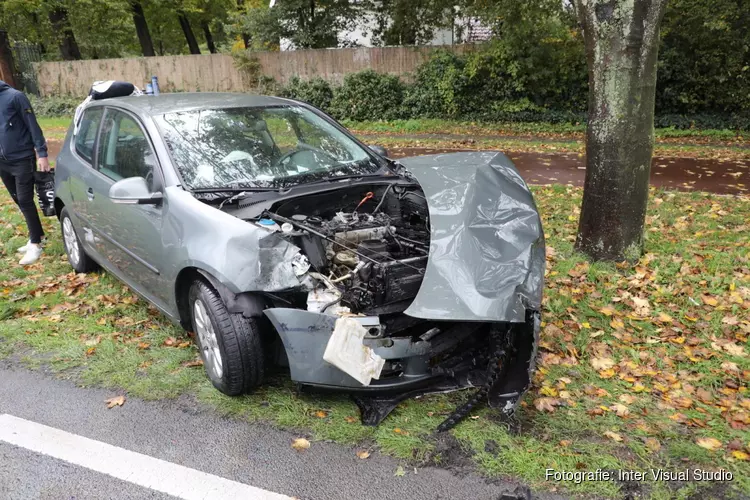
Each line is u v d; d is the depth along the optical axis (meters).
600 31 4.82
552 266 5.24
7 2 21.95
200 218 3.30
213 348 3.39
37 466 2.91
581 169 10.12
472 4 16.64
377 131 16.97
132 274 4.25
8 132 5.49
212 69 21.69
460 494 2.63
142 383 3.62
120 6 23.59
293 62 20.28
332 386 3.03
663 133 14.80
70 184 5.01
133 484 2.76
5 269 5.73
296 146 4.34
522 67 16.33
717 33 14.25
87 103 5.17
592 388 3.49
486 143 13.93
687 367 3.72
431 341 3.16
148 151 3.95
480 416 3.18
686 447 2.91
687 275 4.99
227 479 2.77
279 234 3.13
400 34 19.42
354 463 2.86
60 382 3.71
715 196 7.53
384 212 4.20
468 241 3.19
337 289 3.18
